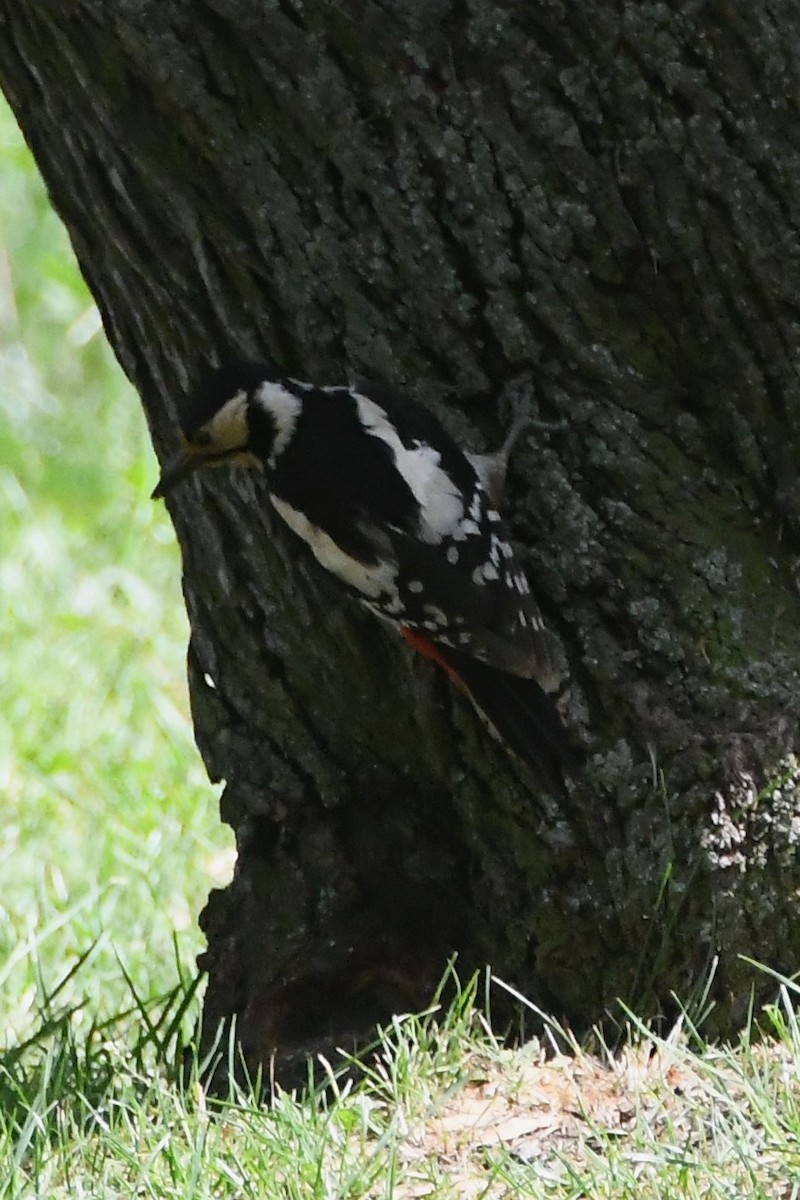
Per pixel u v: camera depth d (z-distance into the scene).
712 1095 7.46
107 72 7.89
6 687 13.48
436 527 7.88
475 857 8.74
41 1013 9.17
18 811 12.16
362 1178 7.00
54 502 16.38
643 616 8.12
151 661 13.91
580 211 7.94
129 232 8.31
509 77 7.84
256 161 7.93
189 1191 6.88
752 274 7.98
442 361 8.22
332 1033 8.59
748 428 8.20
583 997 8.41
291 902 8.94
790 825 7.91
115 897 11.16
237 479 8.51
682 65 7.80
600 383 8.15
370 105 7.86
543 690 7.93
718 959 7.96
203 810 12.05
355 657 8.64
